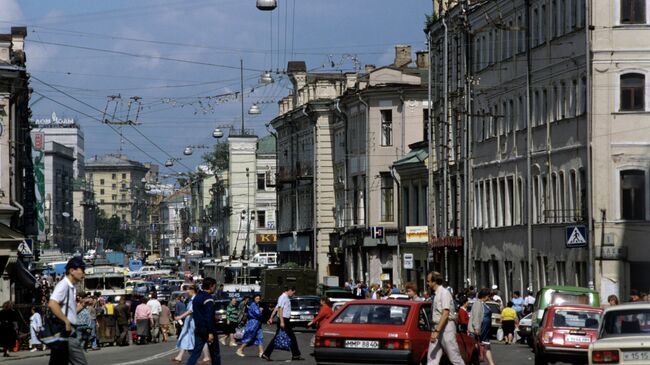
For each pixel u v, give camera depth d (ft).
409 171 352.08
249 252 565.12
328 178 426.92
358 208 391.24
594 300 175.22
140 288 400.47
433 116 335.67
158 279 496.64
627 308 94.27
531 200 254.06
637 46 222.89
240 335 206.18
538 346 139.13
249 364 151.74
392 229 367.45
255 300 171.22
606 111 223.10
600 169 222.89
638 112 222.48
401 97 372.99
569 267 232.73
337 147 419.95
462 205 305.73
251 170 606.96
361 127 388.37
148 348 208.33
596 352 90.12
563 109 239.71
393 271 369.09
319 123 427.33
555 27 244.01
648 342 88.89
